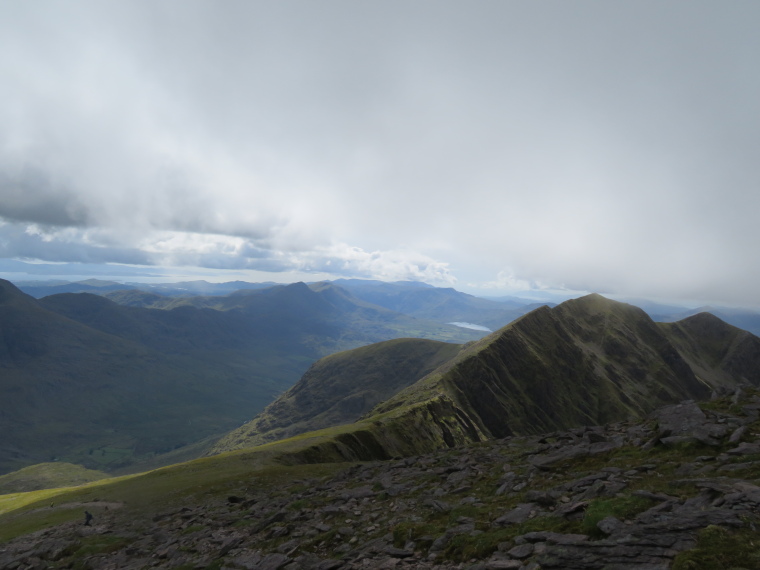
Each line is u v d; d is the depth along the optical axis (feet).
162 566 82.43
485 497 74.33
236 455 287.69
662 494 50.26
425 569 51.90
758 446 60.70
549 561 42.68
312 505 98.94
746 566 33.86
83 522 138.82
